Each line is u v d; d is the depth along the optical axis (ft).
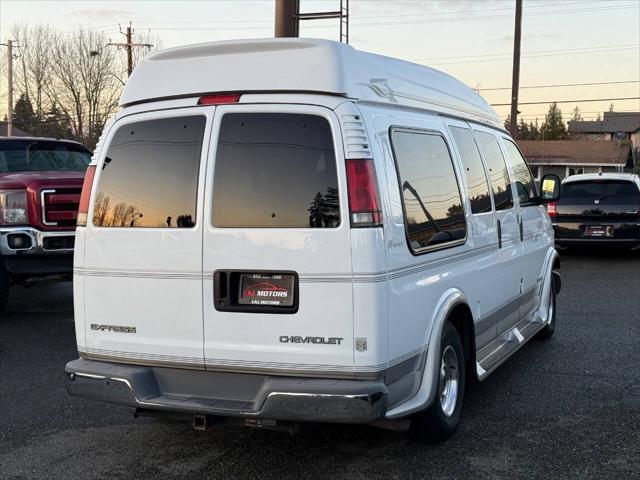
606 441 16.22
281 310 13.50
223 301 13.88
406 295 14.08
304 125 13.61
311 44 13.96
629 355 23.76
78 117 159.53
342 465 15.08
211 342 14.02
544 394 19.70
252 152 13.84
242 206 13.80
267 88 13.93
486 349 19.69
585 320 29.19
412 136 15.46
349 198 13.16
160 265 14.34
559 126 279.90
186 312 14.20
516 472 14.60
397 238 13.83
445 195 16.53
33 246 28.89
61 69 158.40
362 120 13.64
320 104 13.60
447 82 18.98
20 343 26.25
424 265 14.96
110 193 15.03
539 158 188.44
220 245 13.84
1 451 16.19
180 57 14.87
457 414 16.55
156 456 15.78
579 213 46.57
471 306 17.65
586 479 14.24
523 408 18.54
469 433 16.79
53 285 40.42
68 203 29.55
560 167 190.80
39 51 158.61
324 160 13.42
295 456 15.61
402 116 15.30
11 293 37.76
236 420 13.97
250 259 13.64
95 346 15.17
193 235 14.06
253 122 13.91
